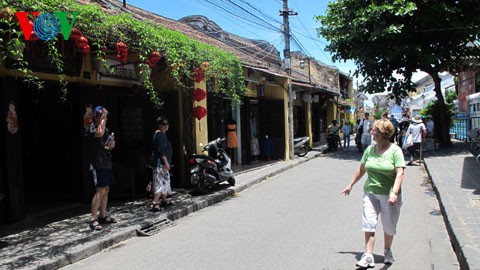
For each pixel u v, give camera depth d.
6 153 7.12
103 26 6.40
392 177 4.93
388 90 19.23
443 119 19.75
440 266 5.00
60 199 9.28
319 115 29.05
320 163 17.23
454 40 17.44
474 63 19.66
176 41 8.14
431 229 6.70
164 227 7.41
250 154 16.56
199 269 5.16
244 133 16.38
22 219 7.50
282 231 6.79
